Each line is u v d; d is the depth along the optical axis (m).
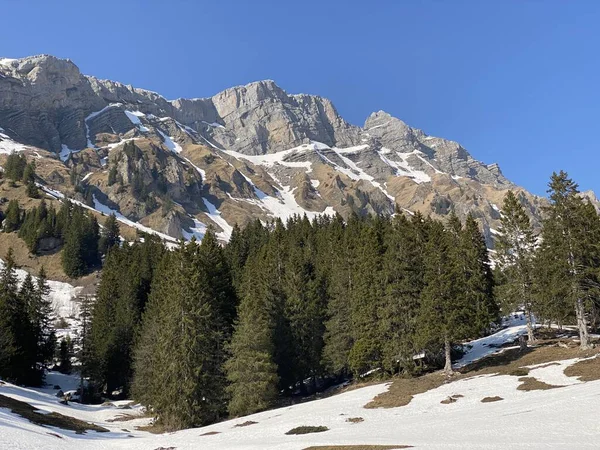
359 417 38.66
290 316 69.19
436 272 56.84
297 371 67.06
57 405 62.38
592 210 61.09
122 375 84.56
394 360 59.22
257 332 57.91
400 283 59.28
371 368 64.69
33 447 32.50
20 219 168.38
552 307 56.62
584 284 52.69
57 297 137.38
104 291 94.19
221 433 41.09
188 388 52.81
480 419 29.75
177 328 55.72
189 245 66.38
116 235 169.12
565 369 43.19
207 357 55.84
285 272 79.56
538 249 60.19
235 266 94.25
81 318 122.25
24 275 145.50
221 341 62.09
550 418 26.39
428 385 48.50
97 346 84.94
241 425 44.47
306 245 105.56
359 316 62.19
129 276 96.69
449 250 66.56
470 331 54.06
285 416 44.81
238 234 123.88
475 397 39.69
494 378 45.66
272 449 27.67
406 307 58.28
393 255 61.59
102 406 71.25
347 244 81.94
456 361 62.50
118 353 84.44
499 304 69.25
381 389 51.09
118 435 47.47
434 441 23.81
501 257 64.31
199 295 57.66
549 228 55.91
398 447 22.88
